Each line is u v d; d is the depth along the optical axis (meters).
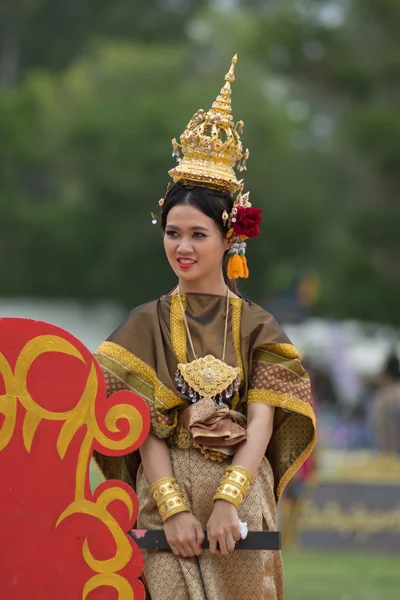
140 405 8.45
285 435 9.30
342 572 20.20
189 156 9.23
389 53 78.31
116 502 8.42
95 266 83.56
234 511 8.55
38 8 105.44
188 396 8.94
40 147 85.25
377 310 77.31
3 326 8.40
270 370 9.00
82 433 8.43
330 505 24.17
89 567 8.40
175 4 110.44
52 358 8.42
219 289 9.25
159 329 9.11
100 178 81.12
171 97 82.38
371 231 76.88
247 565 8.82
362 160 80.75
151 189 81.06
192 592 8.62
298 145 90.62
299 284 63.09
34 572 8.39
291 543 24.11
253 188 82.00
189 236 9.04
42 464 8.41
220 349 9.04
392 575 19.83
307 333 63.72
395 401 26.59
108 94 85.31
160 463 8.80
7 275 83.00
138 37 106.69
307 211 82.06
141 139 79.94
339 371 57.62
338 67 78.56
